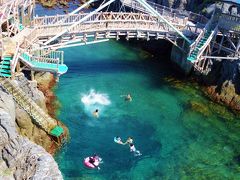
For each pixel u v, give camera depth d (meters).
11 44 31.66
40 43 34.84
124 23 40.66
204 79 42.19
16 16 34.19
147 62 47.25
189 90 41.31
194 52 39.94
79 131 32.09
